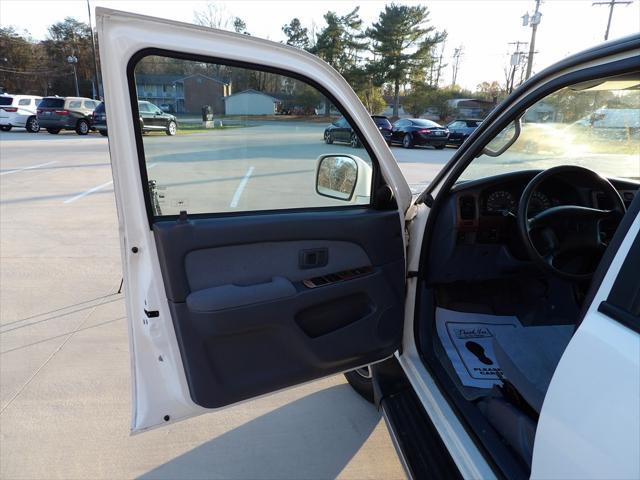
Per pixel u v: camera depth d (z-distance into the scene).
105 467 1.92
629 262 0.87
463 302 2.21
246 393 1.47
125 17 1.18
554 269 1.75
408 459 1.49
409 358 1.81
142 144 1.26
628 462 0.75
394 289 1.75
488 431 1.39
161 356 1.40
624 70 0.99
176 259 1.33
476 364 1.84
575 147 2.42
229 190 1.46
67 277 3.92
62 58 52.59
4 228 5.36
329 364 1.61
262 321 1.45
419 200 1.83
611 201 1.89
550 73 1.22
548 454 0.94
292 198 1.58
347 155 1.67
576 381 0.88
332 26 37.84
